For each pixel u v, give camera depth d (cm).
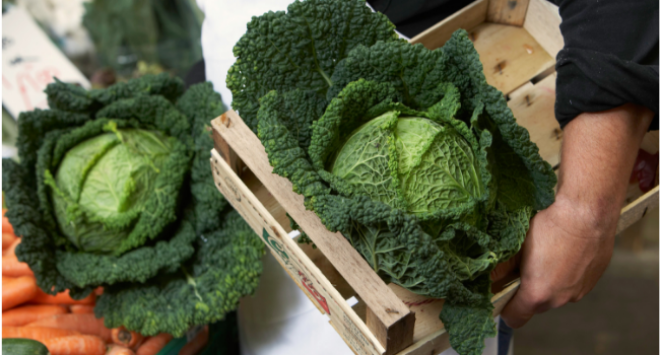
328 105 90
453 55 88
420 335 87
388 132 88
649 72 85
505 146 90
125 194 105
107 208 105
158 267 103
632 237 165
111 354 107
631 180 101
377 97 90
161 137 111
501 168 92
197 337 111
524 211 90
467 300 85
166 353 107
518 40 106
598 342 147
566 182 90
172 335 107
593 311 154
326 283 86
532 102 104
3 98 127
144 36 166
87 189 106
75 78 131
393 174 86
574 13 91
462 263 85
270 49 90
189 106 111
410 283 84
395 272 84
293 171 85
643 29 87
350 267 83
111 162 107
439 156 88
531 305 91
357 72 90
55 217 107
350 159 88
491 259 86
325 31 90
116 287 105
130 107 110
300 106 90
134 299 103
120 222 104
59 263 104
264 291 107
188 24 166
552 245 89
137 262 103
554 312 155
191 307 102
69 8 157
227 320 116
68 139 108
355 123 91
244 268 103
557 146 102
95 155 107
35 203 107
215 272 104
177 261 103
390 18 106
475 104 89
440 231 85
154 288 104
